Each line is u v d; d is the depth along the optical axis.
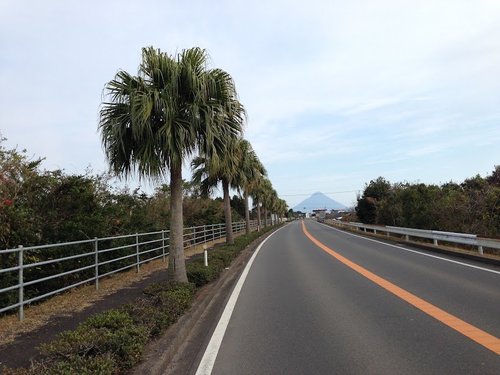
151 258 16.41
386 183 47.09
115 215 15.12
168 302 7.45
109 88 9.23
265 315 8.01
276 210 88.38
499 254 17.53
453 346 5.84
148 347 5.66
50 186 11.77
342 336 6.48
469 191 24.61
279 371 5.10
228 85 9.91
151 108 8.62
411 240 25.39
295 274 13.34
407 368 5.07
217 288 11.14
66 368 4.27
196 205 32.00
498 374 4.82
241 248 21.16
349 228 47.41
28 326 7.03
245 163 22.95
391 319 7.41
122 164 9.57
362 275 12.64
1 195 9.42
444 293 9.52
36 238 9.87
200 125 9.40
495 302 8.49
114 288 10.80
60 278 10.62
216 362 5.50
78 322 7.26
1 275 8.44
